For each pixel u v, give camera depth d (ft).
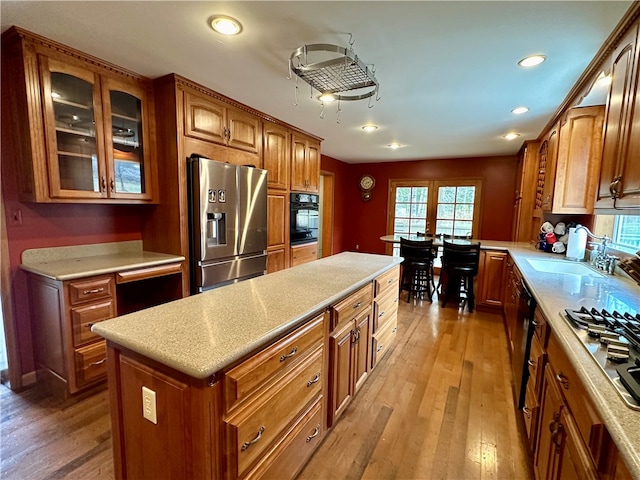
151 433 3.69
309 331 4.86
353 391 6.75
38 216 7.54
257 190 10.43
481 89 8.62
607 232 9.33
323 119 11.73
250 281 6.55
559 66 7.15
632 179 4.66
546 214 12.59
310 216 14.37
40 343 7.29
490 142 15.33
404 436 6.08
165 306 4.87
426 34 5.98
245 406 3.67
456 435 6.12
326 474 5.21
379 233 22.91
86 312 6.83
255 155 10.91
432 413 6.76
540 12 5.24
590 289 6.37
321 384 5.35
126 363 3.83
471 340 10.44
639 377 3.02
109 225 8.81
